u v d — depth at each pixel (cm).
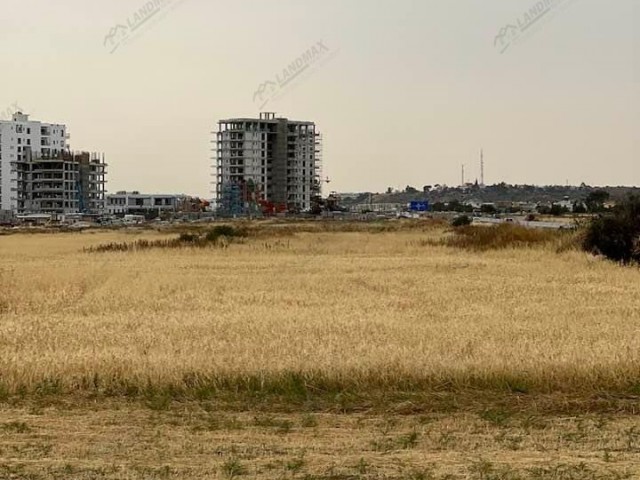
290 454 1091
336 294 3141
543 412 1347
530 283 3444
